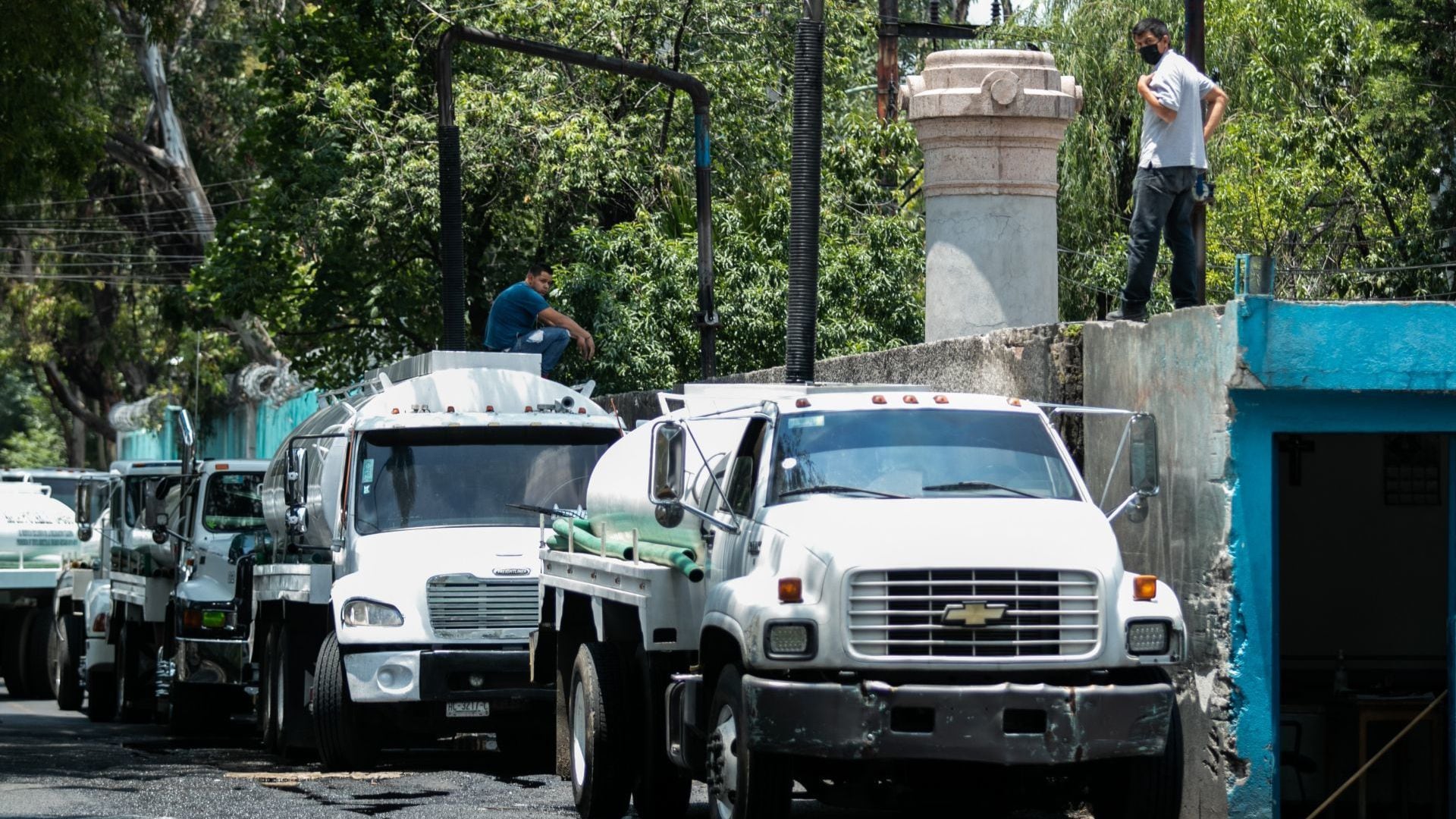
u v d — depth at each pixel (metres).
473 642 50.75
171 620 68.81
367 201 96.94
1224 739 35.38
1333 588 47.03
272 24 106.19
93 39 71.81
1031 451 35.28
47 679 91.94
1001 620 31.31
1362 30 81.12
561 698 43.53
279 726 56.94
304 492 55.94
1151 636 31.81
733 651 34.41
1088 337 42.22
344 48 102.88
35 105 71.12
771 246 89.12
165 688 68.75
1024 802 34.53
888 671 31.28
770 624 31.33
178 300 142.50
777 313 85.75
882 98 101.50
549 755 57.19
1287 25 84.50
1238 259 36.59
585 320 86.69
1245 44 88.19
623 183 96.38
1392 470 47.12
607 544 41.47
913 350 50.50
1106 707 30.97
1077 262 90.69
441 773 50.94
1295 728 41.94
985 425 35.66
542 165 92.06
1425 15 68.31
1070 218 92.12
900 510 32.66
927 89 55.22
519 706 50.66
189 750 60.09
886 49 101.88
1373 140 73.56
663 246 86.94
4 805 42.50
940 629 31.19
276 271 107.44
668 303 86.00
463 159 94.31
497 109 93.19
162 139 147.50
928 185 55.56
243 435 162.88
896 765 33.62
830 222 90.62
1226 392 35.41
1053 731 30.75
